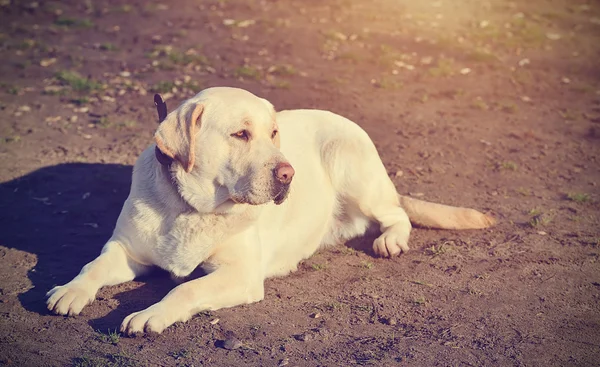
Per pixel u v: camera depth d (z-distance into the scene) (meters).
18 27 12.60
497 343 4.06
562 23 14.94
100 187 6.56
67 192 6.43
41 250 5.23
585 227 5.97
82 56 11.21
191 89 9.79
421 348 3.98
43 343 3.90
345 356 3.87
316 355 3.87
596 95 10.53
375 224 5.82
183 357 3.78
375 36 12.87
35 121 8.46
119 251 4.61
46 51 11.42
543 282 4.91
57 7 13.91
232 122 4.18
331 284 4.88
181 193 4.30
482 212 6.25
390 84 10.35
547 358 3.91
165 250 4.46
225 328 4.12
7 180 6.64
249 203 4.20
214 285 4.29
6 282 4.66
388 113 9.24
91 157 7.36
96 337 3.97
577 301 4.65
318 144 5.58
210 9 13.98
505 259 5.29
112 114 8.82
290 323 4.25
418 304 4.56
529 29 14.03
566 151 8.10
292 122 5.52
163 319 4.00
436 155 7.83
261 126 4.24
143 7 14.01
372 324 4.28
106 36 12.33
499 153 7.96
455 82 10.82
